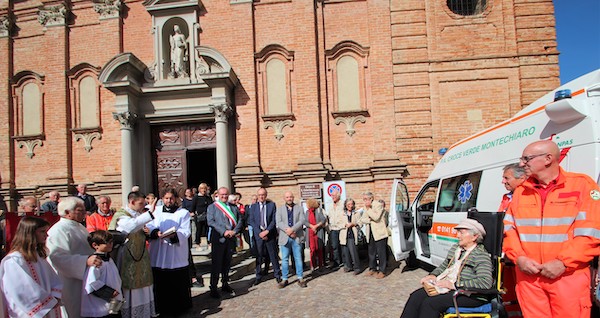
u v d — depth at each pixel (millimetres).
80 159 14445
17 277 4281
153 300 6484
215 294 8031
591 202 3594
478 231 4699
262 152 13742
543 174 3852
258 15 14062
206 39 14070
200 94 13727
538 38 13273
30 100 14898
